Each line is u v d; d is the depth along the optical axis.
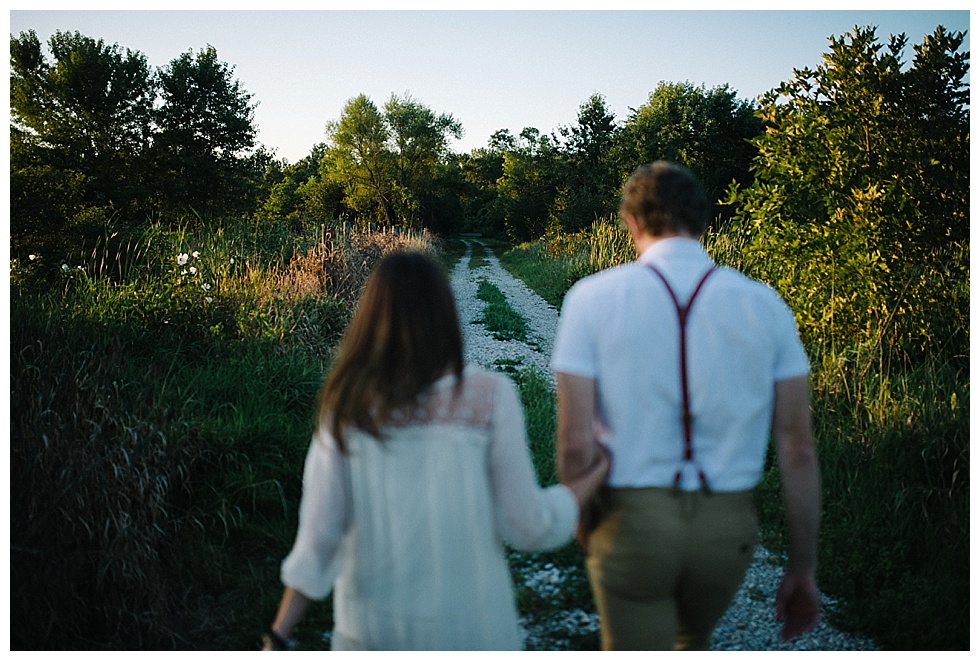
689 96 33.44
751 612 3.03
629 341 1.54
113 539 2.85
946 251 5.76
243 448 4.28
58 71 20.36
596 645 2.76
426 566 1.44
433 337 1.45
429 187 55.31
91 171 20.41
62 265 7.10
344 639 1.49
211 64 22.97
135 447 3.24
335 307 7.98
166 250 9.68
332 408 1.45
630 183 1.72
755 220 6.08
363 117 51.00
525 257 27.72
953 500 3.53
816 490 1.59
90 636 2.78
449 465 1.43
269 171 26.08
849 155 5.79
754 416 1.56
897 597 2.98
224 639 2.91
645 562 1.55
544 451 4.69
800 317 5.77
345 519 1.48
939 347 5.39
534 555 3.50
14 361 3.93
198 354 5.95
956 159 5.74
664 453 1.55
